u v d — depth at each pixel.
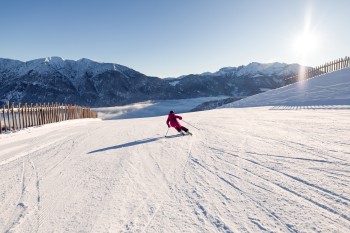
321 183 4.06
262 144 7.16
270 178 4.50
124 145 8.93
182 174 5.18
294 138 7.53
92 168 6.12
